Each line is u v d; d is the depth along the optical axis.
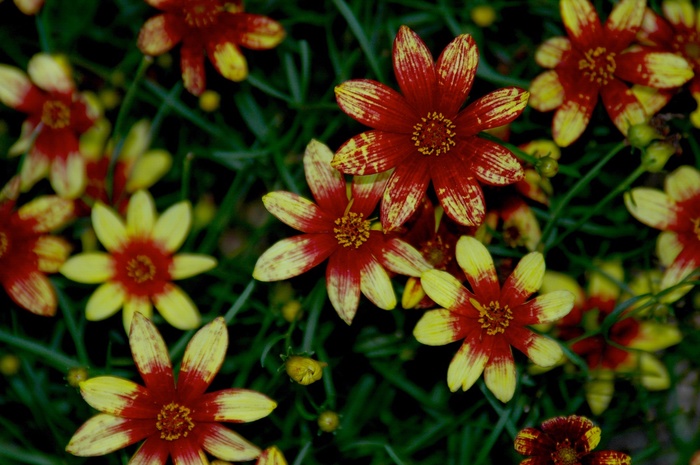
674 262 0.42
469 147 0.40
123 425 0.39
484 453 0.42
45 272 0.42
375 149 0.39
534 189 0.43
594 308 0.43
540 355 0.40
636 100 0.42
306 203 0.40
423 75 0.39
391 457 0.42
